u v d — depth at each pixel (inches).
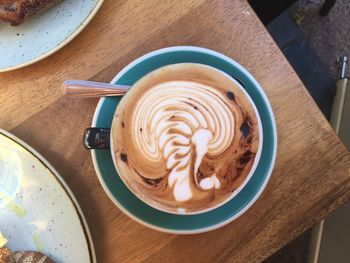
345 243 18.9
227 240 12.6
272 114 12.1
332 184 12.4
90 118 13.1
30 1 12.7
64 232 12.3
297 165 12.5
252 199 12.0
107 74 13.1
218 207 12.1
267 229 12.5
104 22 13.3
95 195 12.9
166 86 11.5
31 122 13.2
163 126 11.4
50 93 13.2
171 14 13.1
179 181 11.3
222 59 12.3
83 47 13.3
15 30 13.0
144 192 11.2
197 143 11.4
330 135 12.4
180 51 12.4
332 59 25.1
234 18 12.9
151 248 12.7
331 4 24.0
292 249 24.1
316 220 12.4
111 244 12.7
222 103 11.4
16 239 12.6
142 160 11.4
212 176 11.3
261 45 12.8
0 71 12.8
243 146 11.3
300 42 22.1
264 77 12.7
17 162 12.5
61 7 12.9
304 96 12.6
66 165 13.0
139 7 13.2
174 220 12.1
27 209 12.6
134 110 11.5
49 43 12.8
